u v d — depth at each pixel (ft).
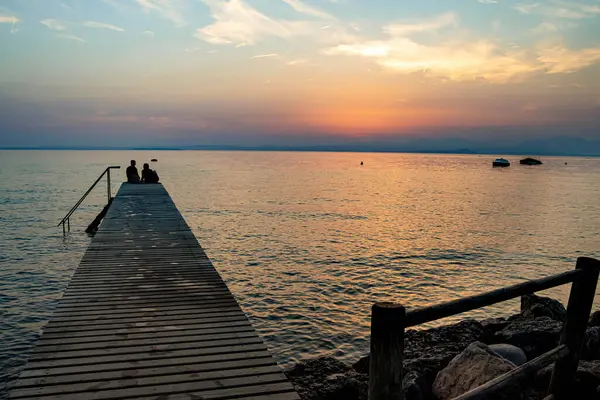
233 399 13.62
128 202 66.49
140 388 14.12
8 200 152.46
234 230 98.37
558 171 474.90
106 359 16.21
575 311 11.78
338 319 45.75
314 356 37.52
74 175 307.78
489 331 26.53
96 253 34.65
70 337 18.28
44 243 82.64
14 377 32.96
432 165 644.27
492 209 143.84
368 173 391.65
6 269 63.72
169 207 61.67
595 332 20.68
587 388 15.65
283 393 14.06
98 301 23.16
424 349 23.82
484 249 81.35
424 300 52.60
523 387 16.78
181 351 17.07
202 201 156.35
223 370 15.53
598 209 145.79
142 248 36.60
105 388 14.06
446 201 167.02
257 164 585.63
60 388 13.98
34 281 57.93
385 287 57.21
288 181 271.08
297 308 48.83
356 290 55.72
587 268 11.52
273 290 55.21
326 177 320.70
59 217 115.75
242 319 20.77
